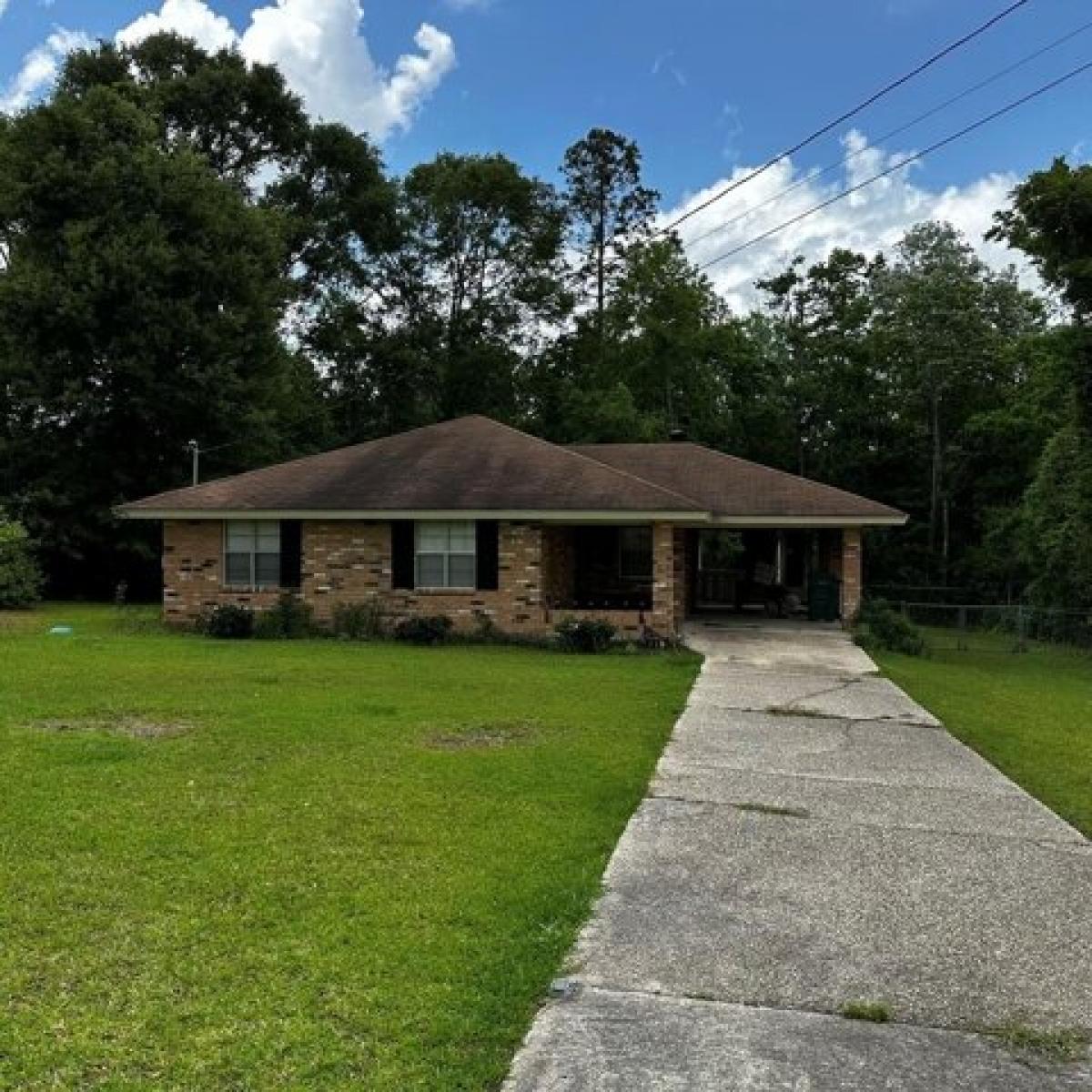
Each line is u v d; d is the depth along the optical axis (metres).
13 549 23.09
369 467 19.17
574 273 45.16
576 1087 3.29
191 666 13.11
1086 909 5.02
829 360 40.19
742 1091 3.29
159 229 27.08
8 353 26.47
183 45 38.75
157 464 28.41
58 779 6.93
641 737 8.98
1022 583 33.78
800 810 6.73
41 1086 3.22
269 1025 3.63
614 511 16.66
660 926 4.67
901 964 4.33
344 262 41.94
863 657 15.27
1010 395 36.94
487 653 15.74
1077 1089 3.38
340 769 7.41
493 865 5.40
